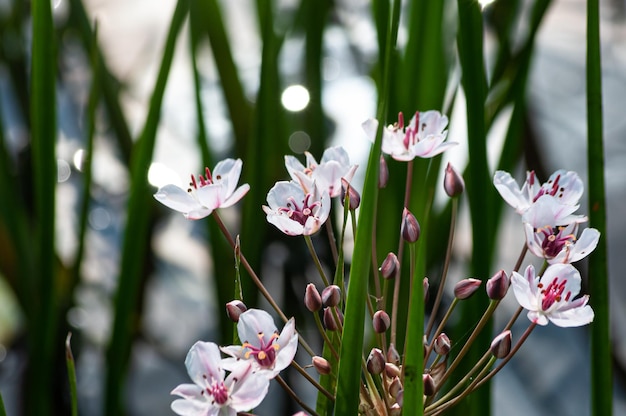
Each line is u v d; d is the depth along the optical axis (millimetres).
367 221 452
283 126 785
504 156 628
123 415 724
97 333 832
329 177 493
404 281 625
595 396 564
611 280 846
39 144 639
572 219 481
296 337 458
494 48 842
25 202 887
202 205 489
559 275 470
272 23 676
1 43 947
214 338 833
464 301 604
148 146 642
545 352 816
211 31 753
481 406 599
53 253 676
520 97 621
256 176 701
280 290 834
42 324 692
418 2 627
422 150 501
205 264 919
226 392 448
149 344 836
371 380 487
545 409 758
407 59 635
